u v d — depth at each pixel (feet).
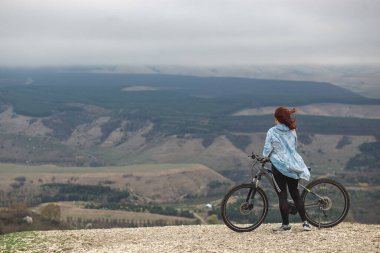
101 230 53.67
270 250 38.55
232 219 46.42
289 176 44.37
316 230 45.37
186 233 48.49
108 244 45.65
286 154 44.55
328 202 46.14
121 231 52.16
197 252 38.60
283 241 41.55
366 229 45.01
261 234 44.93
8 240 50.06
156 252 39.17
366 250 37.24
